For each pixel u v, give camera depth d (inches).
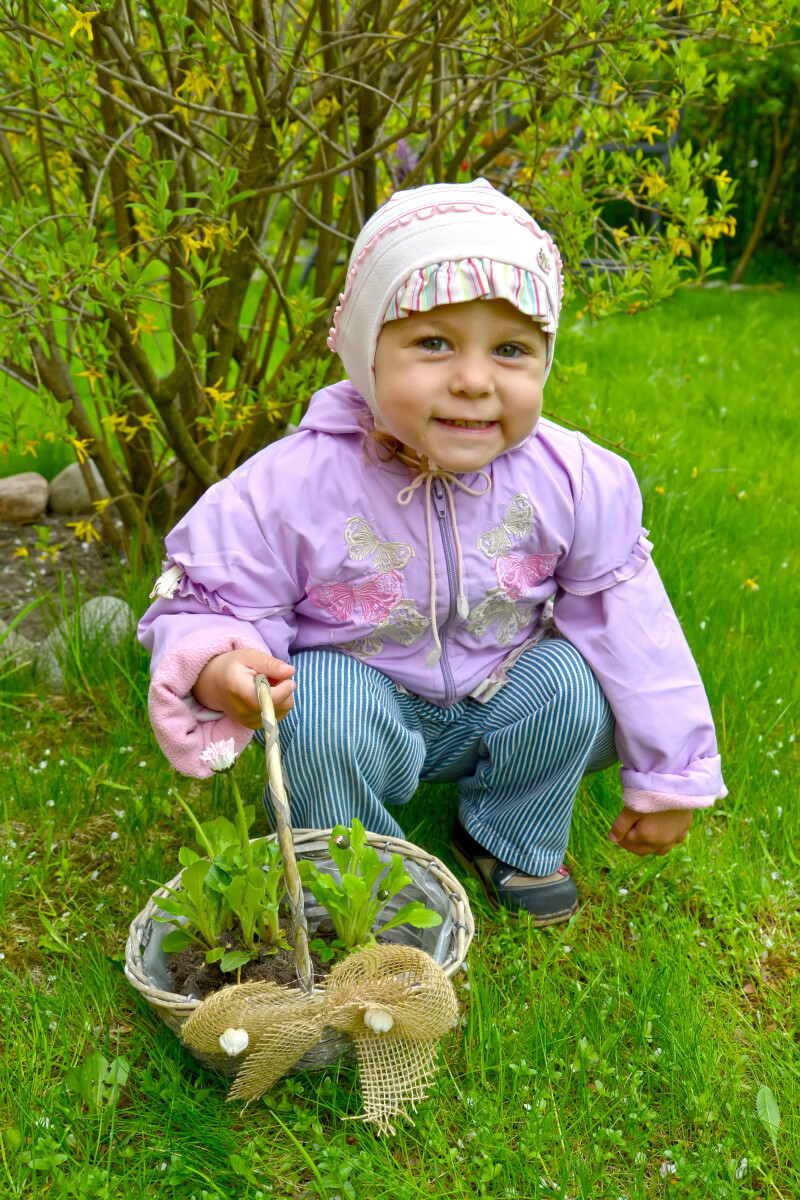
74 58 79.7
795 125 336.8
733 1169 55.1
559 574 71.9
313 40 110.3
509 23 86.7
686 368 207.0
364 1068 55.1
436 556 65.4
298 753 65.8
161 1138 56.2
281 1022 51.4
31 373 105.4
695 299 289.0
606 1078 60.2
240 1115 57.6
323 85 94.9
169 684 59.9
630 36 84.4
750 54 90.9
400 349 58.7
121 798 83.3
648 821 71.2
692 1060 60.4
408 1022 53.3
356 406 66.4
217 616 63.8
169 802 83.9
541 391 60.9
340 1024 54.3
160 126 90.5
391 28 101.9
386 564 65.5
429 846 79.9
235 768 86.0
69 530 132.1
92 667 99.9
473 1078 59.6
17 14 87.4
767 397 190.2
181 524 65.6
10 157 109.0
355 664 68.0
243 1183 54.2
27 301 86.9
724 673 99.3
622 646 69.7
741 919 73.4
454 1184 54.4
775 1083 60.7
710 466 151.9
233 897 57.2
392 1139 56.9
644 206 107.7
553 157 110.6
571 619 72.7
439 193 59.1
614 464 71.1
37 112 92.2
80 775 86.7
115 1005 64.1
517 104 117.1
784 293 313.9
